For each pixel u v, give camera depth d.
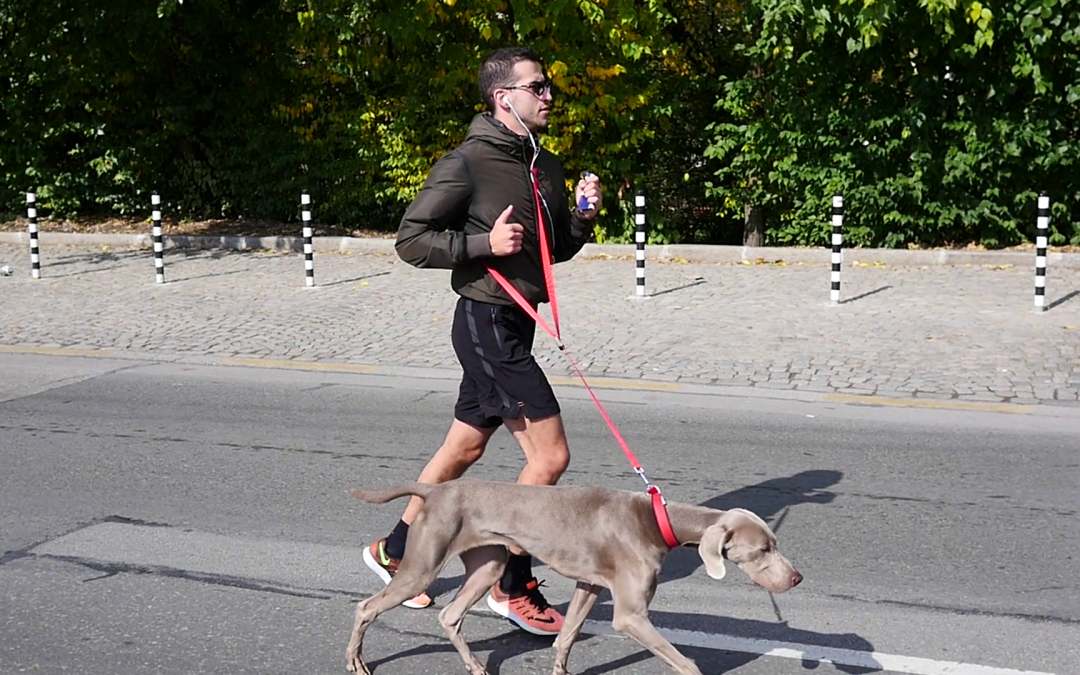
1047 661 4.66
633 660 4.77
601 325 11.50
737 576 5.65
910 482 6.94
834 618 5.11
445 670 4.68
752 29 16.38
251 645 4.90
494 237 4.58
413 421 8.45
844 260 14.91
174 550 6.00
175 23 18.47
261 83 18.88
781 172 16.05
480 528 4.31
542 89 4.83
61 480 7.17
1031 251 14.98
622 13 15.69
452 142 17.55
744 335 10.91
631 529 4.14
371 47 17.48
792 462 7.36
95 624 5.11
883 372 9.51
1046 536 6.06
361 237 18.09
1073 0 14.15
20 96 19.45
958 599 5.29
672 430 8.10
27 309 12.98
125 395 9.32
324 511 6.58
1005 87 14.95
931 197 15.61
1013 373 9.38
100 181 19.70
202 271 15.32
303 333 11.51
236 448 7.82
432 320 11.95
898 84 15.55
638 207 12.86
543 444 4.86
